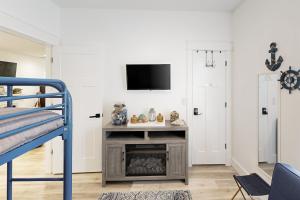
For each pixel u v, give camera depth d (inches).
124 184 111.3
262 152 95.8
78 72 124.7
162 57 130.3
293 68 72.9
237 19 123.8
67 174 60.2
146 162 116.0
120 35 128.8
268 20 89.6
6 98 38.9
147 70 126.4
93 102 125.8
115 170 109.7
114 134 119.9
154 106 131.2
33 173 126.1
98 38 127.7
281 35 80.1
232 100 132.8
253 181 79.5
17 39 155.0
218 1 116.3
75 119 125.3
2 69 193.6
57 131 55.2
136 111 130.7
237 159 125.8
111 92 129.6
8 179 64.8
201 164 134.8
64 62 124.2
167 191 103.3
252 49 104.9
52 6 117.6
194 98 132.6
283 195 52.3
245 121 113.9
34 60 233.8
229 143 134.5
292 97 73.5
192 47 130.6
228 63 132.5
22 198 98.1
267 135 91.1
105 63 129.0
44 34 109.9
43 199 97.3
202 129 133.9
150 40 129.9
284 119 78.1
